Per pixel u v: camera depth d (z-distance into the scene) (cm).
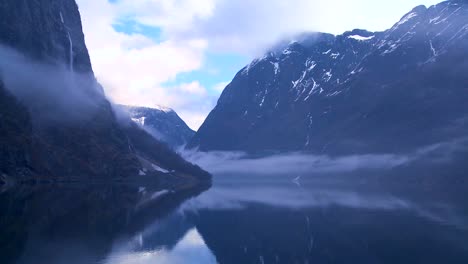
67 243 7100
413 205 14475
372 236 8800
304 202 15850
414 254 7219
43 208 10794
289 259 7025
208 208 13400
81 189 17988
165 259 6750
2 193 14000
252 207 13912
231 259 6969
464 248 7625
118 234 8231
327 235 8969
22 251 6438
